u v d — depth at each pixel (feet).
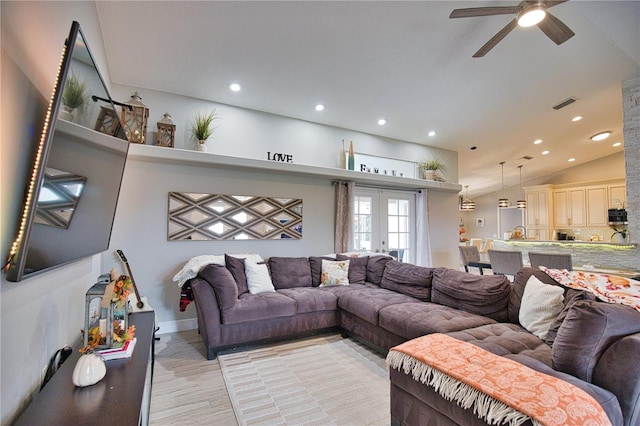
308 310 11.18
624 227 23.24
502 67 12.26
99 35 8.80
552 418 3.86
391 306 9.82
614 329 4.93
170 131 11.78
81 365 4.26
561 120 17.48
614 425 4.26
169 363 9.27
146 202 11.77
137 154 10.78
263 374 8.60
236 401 7.25
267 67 11.38
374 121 16.29
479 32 10.33
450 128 17.57
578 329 5.12
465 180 30.42
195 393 7.57
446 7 9.26
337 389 7.82
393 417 6.23
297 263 13.50
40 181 3.68
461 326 7.99
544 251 17.63
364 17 9.40
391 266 13.12
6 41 3.41
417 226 19.16
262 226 13.93
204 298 9.67
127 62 10.59
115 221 11.28
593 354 4.93
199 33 9.53
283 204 14.57
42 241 3.99
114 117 6.72
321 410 6.92
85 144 5.14
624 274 11.89
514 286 8.67
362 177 15.80
